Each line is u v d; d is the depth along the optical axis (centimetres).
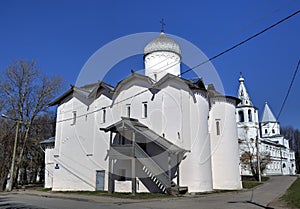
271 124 8150
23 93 3534
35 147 4166
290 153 8275
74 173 2838
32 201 1897
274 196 2069
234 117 2947
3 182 3378
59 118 3095
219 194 2275
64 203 1767
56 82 3697
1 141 3616
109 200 1923
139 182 2427
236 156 2839
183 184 2328
